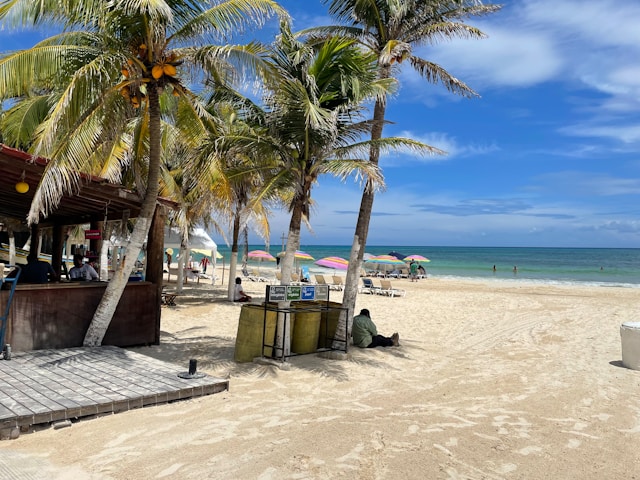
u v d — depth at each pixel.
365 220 9.83
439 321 14.87
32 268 8.61
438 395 6.61
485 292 26.02
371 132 9.65
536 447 4.66
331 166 8.10
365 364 8.43
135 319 9.08
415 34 9.69
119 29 7.45
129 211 9.54
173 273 25.59
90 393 5.43
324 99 8.52
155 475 3.76
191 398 5.89
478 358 9.43
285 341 8.35
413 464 4.13
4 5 6.62
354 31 10.03
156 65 7.45
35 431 4.60
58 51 7.21
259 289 24.62
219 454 4.21
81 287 8.21
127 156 11.74
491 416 5.65
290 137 8.34
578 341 11.55
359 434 4.84
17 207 11.58
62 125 7.28
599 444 4.79
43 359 6.98
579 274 47.78
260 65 7.53
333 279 26.56
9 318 7.41
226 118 12.52
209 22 7.41
